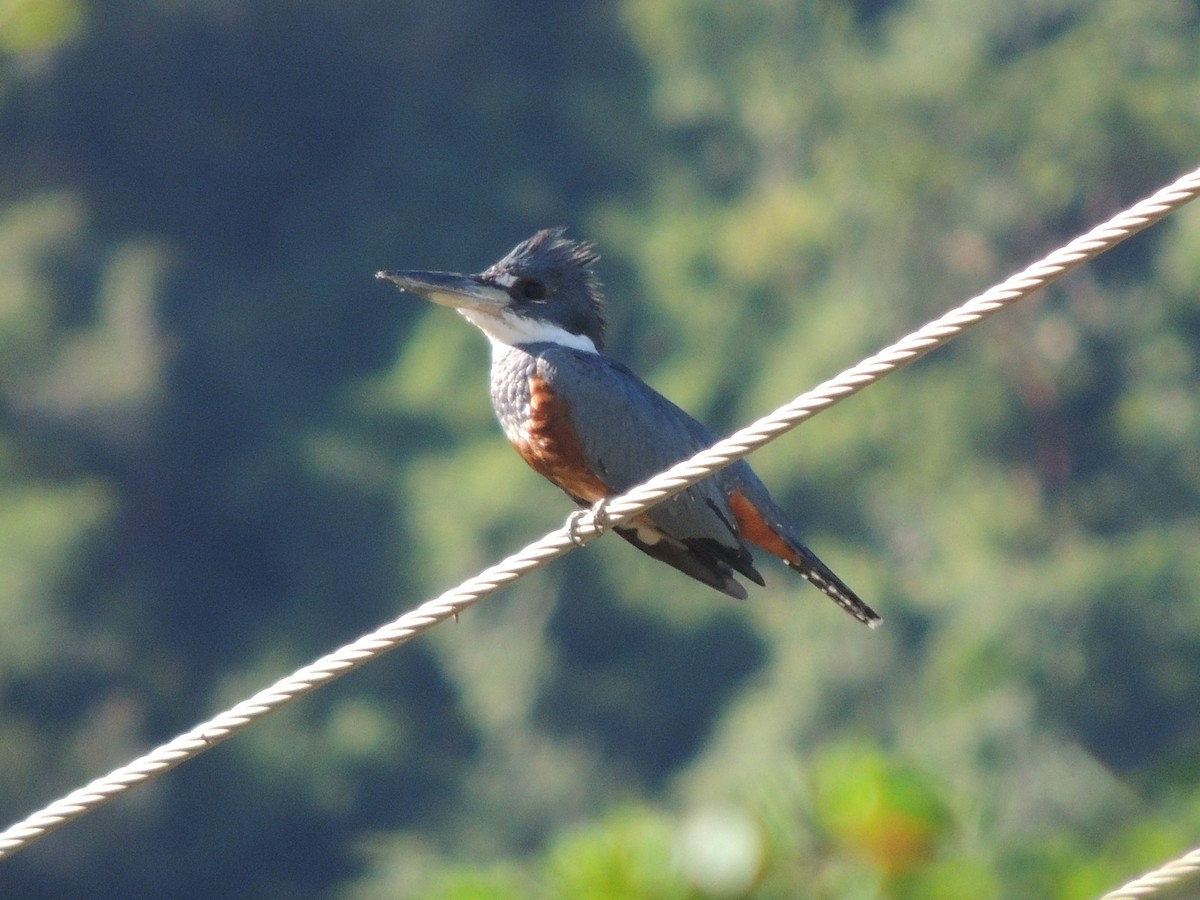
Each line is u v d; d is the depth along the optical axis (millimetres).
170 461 30344
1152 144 26531
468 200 32938
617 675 26609
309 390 31250
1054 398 26984
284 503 29641
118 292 31562
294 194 34250
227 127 34500
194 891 26078
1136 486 26500
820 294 28453
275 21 34250
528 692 26391
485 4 34812
